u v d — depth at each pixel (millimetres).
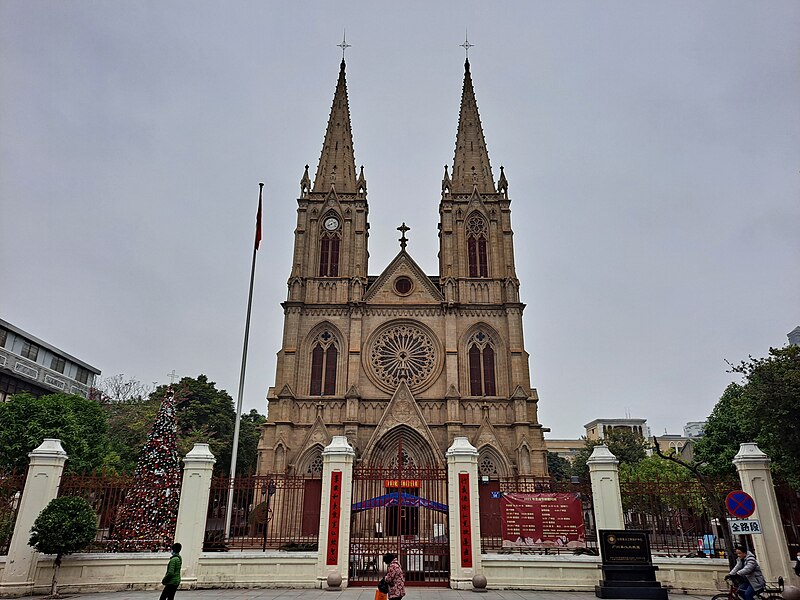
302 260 58062
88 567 22406
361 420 52062
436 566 24656
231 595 20844
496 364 54625
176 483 28797
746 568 17438
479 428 50812
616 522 23188
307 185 61594
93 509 22844
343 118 67500
